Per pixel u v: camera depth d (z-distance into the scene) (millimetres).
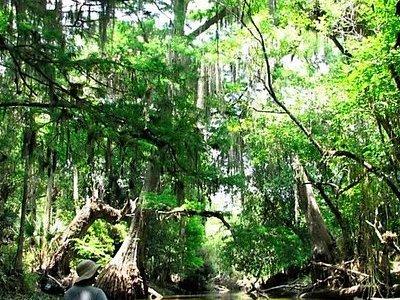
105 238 29188
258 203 31375
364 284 21750
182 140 12914
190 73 15031
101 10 11742
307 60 26750
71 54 10922
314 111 24875
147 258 33906
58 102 11453
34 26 10578
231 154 25984
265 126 26625
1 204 22531
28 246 26766
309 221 26453
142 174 26797
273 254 29141
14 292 20766
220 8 25469
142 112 12250
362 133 20953
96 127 12117
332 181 25891
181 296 30266
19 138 17328
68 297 6621
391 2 15594
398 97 17516
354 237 23328
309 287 24859
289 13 23609
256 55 23531
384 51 16172
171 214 25516
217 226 48062
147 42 19406
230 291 39656
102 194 28594
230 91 27359
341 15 21000
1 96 13094
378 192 19234
